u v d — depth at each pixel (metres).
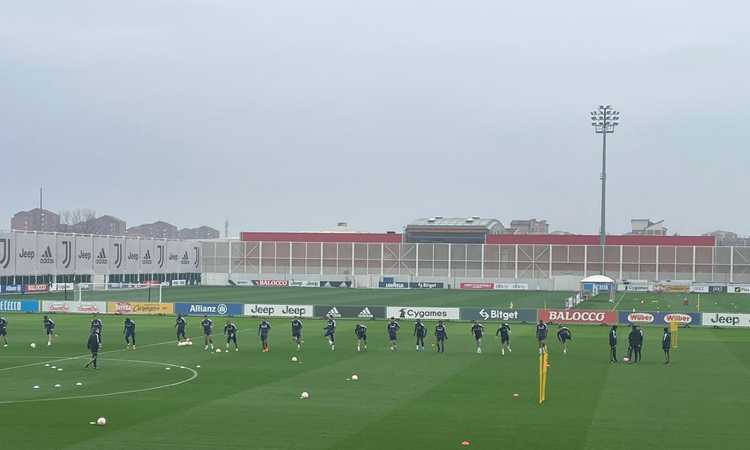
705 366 48.66
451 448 27.64
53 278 133.88
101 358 51.47
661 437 29.33
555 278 162.38
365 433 29.80
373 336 67.12
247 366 47.94
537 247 167.62
